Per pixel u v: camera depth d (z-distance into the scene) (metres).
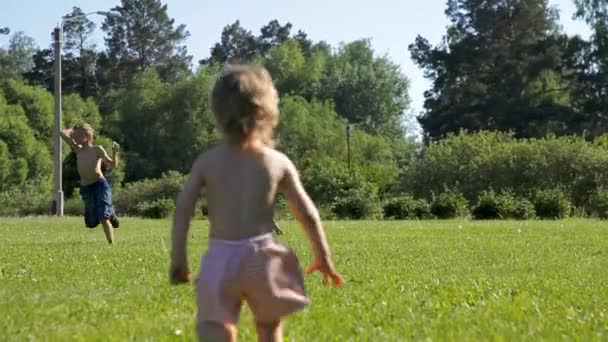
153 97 95.44
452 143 51.50
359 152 94.06
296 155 93.06
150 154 95.06
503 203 37.72
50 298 9.22
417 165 51.06
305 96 107.50
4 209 50.53
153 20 116.69
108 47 116.00
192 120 93.88
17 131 81.00
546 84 85.00
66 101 94.19
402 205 39.28
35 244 17.97
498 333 7.11
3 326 7.61
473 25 88.44
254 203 5.14
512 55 85.94
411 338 7.02
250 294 5.12
